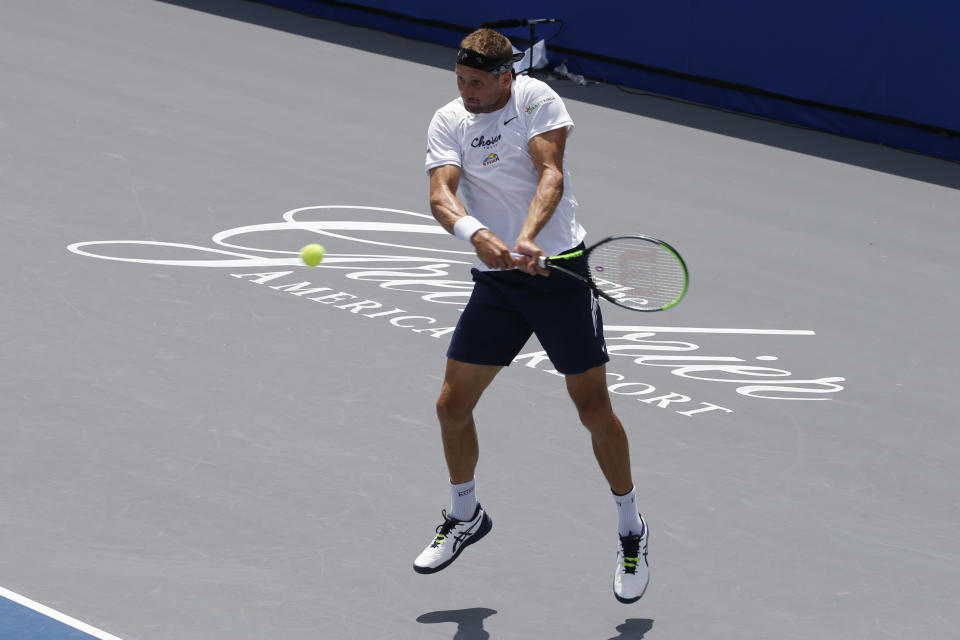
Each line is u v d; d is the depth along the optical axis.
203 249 36.00
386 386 28.06
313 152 46.19
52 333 29.52
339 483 23.83
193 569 20.73
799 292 36.34
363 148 47.12
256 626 19.30
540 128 19.19
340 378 28.30
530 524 22.84
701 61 55.50
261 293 32.94
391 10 64.19
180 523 22.09
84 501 22.58
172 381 27.52
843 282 37.47
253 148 46.06
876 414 28.53
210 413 26.20
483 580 21.02
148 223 37.75
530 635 19.55
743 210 43.50
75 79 52.53
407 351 29.98
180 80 53.81
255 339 30.06
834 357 31.77
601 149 49.03
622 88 57.62
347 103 52.62
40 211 37.84
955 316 35.38
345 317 31.78
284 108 51.25
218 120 49.00
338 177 43.69
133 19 62.84
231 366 28.48
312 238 37.66
